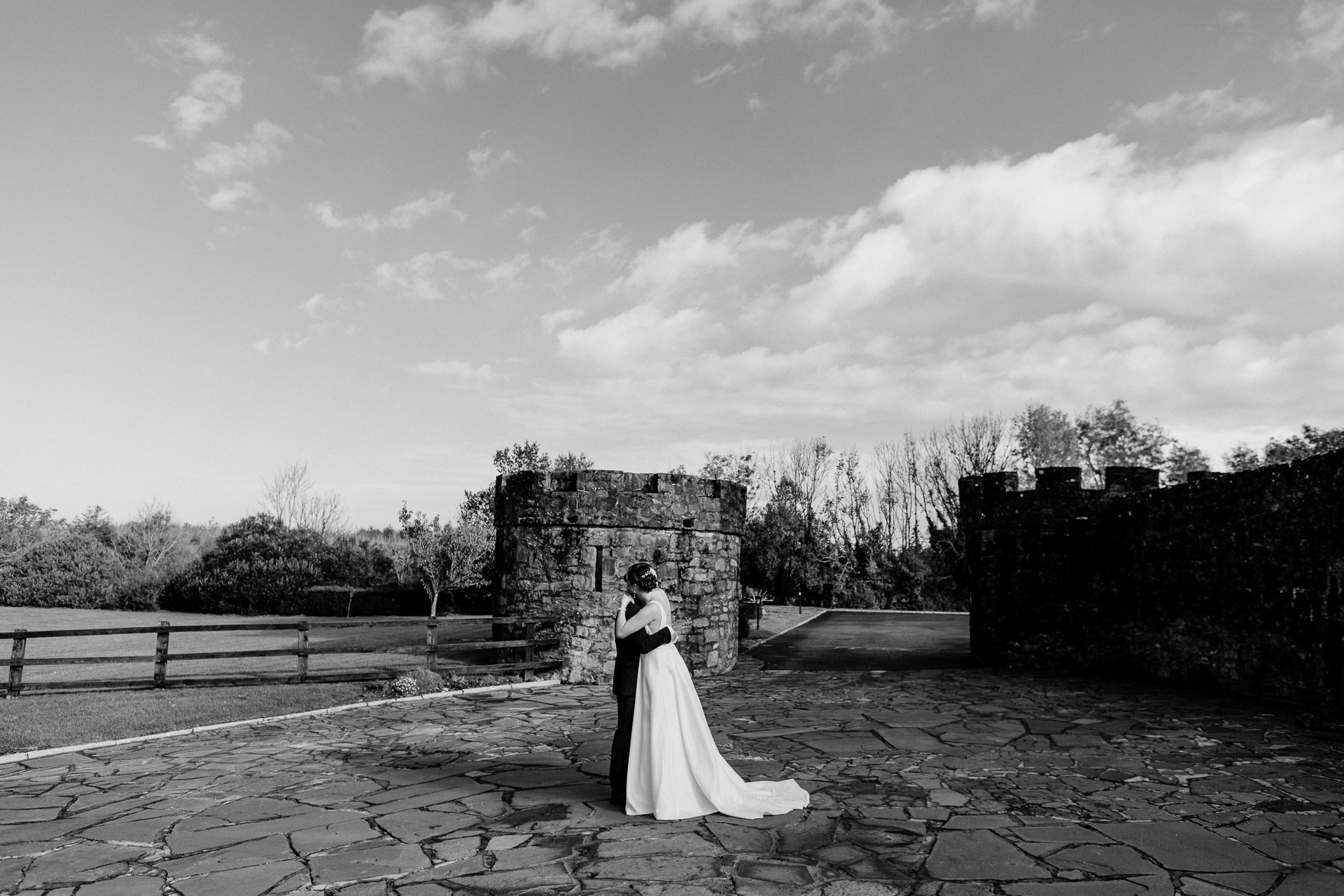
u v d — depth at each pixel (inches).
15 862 191.8
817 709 409.7
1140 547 532.7
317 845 203.2
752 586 1286.9
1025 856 191.8
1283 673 412.5
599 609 532.4
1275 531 417.7
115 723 362.9
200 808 236.5
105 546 1214.9
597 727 369.1
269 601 987.9
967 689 477.4
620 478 542.0
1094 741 326.3
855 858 190.7
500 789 257.4
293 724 377.4
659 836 206.7
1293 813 226.7
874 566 1387.8
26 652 667.4
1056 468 580.4
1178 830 211.0
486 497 1013.2
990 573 605.0
